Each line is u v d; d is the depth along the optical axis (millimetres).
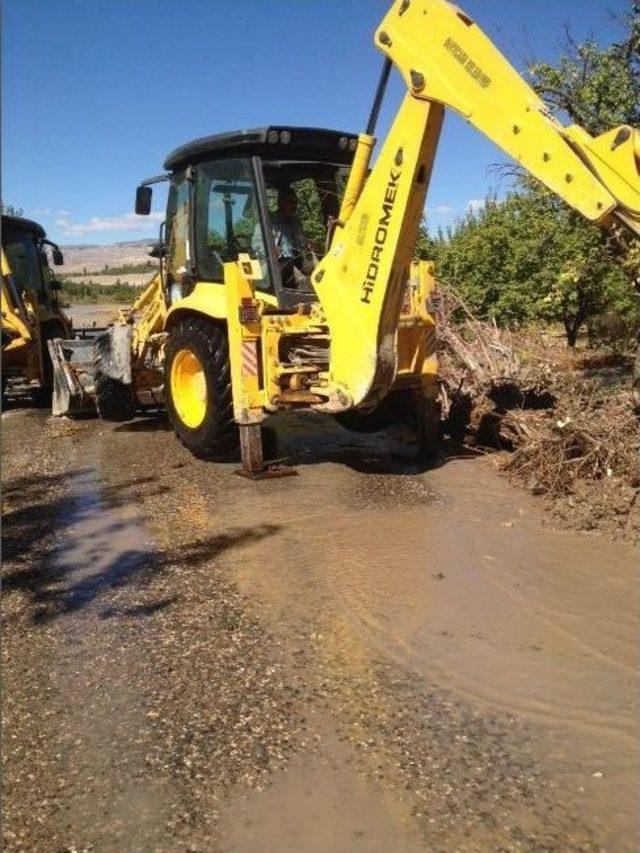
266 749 2912
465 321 8938
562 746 2898
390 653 3566
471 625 3809
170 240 7812
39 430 8695
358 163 5949
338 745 2926
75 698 3271
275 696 3246
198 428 6801
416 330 6562
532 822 2527
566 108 7410
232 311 6164
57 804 2660
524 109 4797
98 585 4367
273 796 2668
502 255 12867
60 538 5109
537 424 6254
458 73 5078
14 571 4582
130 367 8359
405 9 5312
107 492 6105
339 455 6984
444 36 5137
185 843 2473
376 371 5730
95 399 8828
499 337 8234
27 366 10328
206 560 4680
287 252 6785
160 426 8672
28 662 3564
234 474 6453
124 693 3297
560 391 6895
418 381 6641
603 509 5117
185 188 7227
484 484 6047
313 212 6895
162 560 4699
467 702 3178
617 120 7344
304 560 4641
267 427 8086
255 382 6254
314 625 3842
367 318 5703
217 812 2600
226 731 3025
